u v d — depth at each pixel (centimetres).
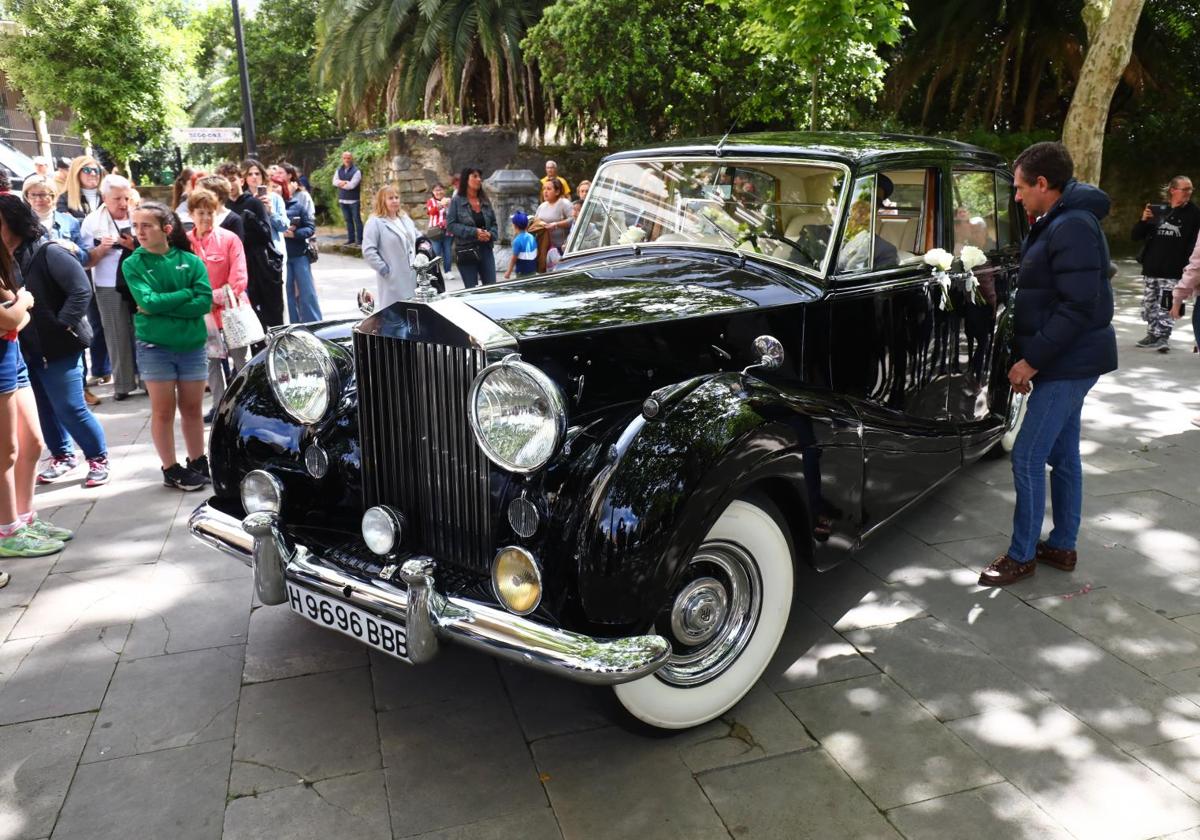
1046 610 343
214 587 369
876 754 260
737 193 362
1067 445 359
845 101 1295
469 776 251
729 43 1267
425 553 279
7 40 1602
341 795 243
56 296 450
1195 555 389
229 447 315
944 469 375
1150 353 779
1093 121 978
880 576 373
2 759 258
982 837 227
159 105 1673
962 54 1584
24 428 399
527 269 881
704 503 239
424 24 1872
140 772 252
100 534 422
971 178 414
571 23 1362
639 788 246
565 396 265
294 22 2445
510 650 224
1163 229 762
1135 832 228
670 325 291
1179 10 1505
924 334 384
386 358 272
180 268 449
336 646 322
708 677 269
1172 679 296
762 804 239
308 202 788
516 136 1647
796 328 326
